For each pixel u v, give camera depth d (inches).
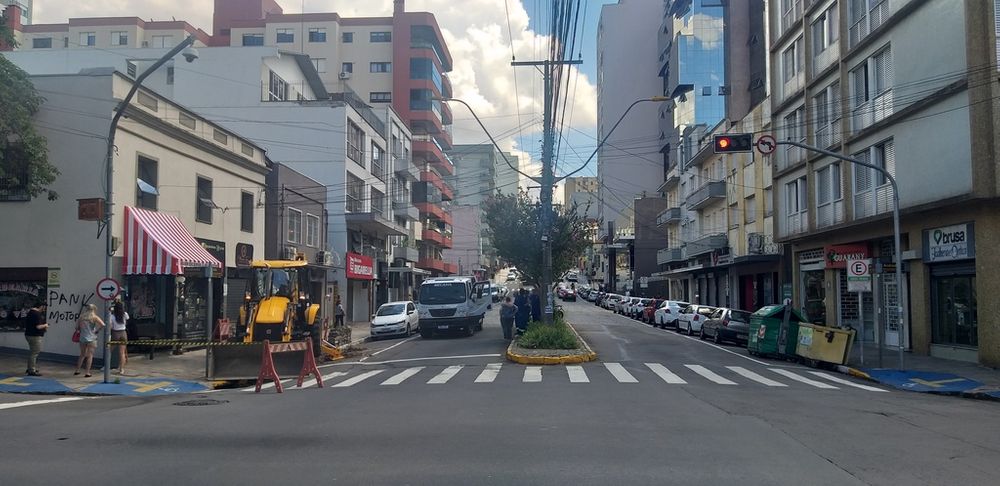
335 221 1717.5
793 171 1248.8
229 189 1052.5
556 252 1366.9
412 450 336.2
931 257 862.5
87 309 693.3
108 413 468.8
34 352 674.2
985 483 285.9
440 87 2864.2
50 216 776.3
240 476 289.4
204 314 976.9
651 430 387.9
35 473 296.5
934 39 820.6
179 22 2898.6
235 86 1723.7
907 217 892.0
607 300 2603.3
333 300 1631.4
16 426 413.7
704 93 2797.7
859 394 581.6
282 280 826.8
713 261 1889.8
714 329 1148.5
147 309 858.1
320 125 1723.7
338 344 1006.4
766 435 378.0
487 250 4229.8
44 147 716.0
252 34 2768.2
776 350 892.0
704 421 419.5
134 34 2883.9
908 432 396.5
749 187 1635.1
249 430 392.2
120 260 784.3
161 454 331.3
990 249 758.5
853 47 1007.0
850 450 344.2
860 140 1001.5
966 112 761.6
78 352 765.3
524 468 300.5
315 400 523.8
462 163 4323.3
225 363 665.0
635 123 3646.7
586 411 453.7
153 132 855.7
